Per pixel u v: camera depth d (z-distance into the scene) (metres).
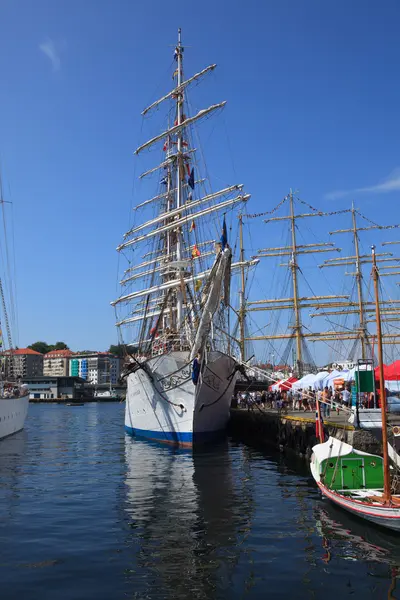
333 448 18.81
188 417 34.38
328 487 17.95
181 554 13.15
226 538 14.45
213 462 28.98
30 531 15.19
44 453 34.84
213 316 32.28
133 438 43.41
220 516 16.81
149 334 49.22
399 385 34.19
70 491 21.08
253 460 29.69
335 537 14.48
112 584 11.24
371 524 15.68
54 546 13.80
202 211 41.38
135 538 14.48
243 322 70.81
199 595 10.70
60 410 120.50
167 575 11.77
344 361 61.91
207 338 33.31
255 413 42.94
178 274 42.84
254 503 18.62
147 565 12.38
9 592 10.82
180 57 47.88
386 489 15.52
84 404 162.50
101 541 14.22
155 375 36.53
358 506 15.52
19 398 51.84
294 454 31.56
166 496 19.95
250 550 13.43
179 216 45.12
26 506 18.39
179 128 45.19
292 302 76.94
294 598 10.59
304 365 71.19
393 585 11.23
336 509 17.59
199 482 22.88
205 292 31.42
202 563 12.52
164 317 48.09
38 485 22.50
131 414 43.94
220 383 35.72
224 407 38.84
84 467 27.89
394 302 77.75
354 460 18.12
